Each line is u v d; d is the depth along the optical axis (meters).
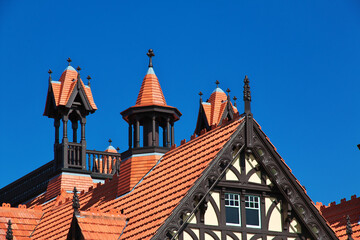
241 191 71.25
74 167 107.62
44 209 94.88
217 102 100.94
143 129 91.19
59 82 110.00
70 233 71.56
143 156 86.88
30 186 113.00
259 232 71.06
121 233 71.56
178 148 81.69
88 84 111.12
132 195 79.25
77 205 71.56
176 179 72.81
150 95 91.44
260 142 72.19
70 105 107.56
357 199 86.94
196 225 68.56
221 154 70.06
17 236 84.44
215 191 70.31
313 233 72.56
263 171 72.44
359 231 81.88
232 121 74.88
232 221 70.50
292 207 72.44
